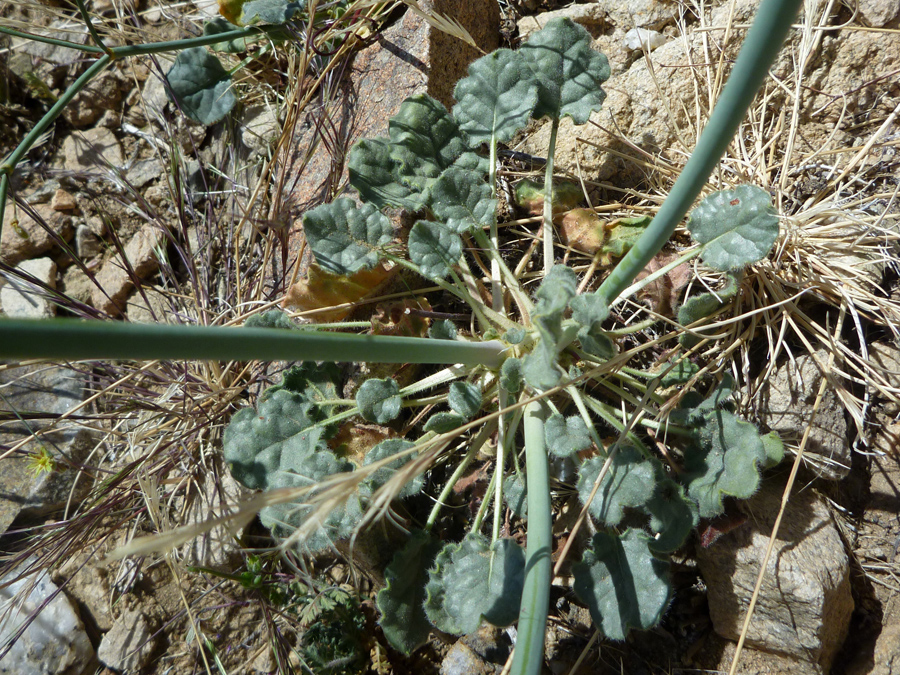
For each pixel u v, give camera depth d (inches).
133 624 8.2
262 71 10.2
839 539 6.8
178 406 8.7
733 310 7.8
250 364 9.0
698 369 7.3
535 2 9.8
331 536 6.8
